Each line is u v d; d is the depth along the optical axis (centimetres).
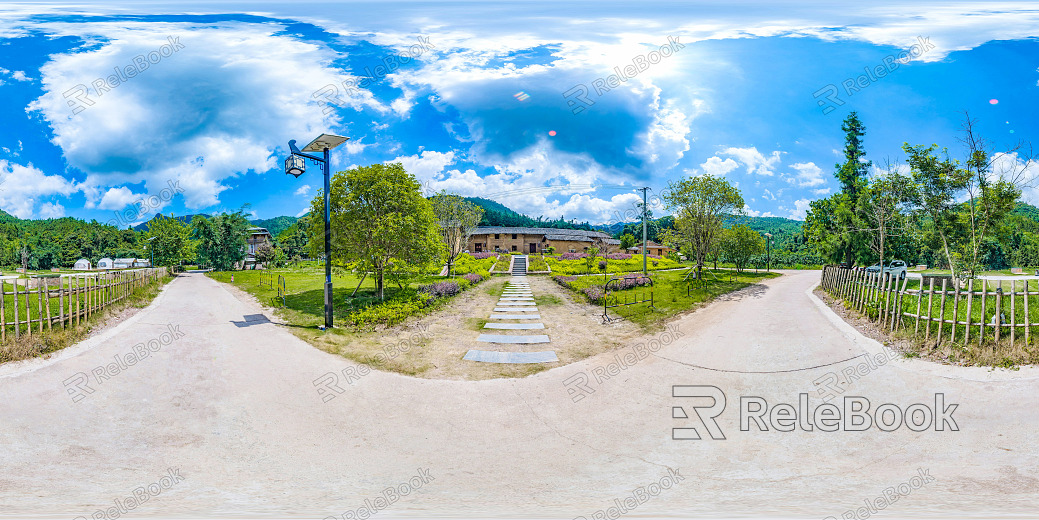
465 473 525
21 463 528
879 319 1104
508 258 4834
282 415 685
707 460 556
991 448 550
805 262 5938
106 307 1304
